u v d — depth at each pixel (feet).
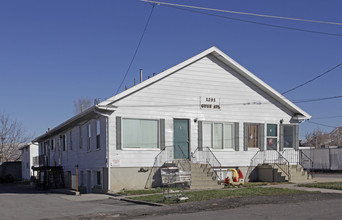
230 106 77.77
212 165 74.59
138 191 63.21
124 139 68.33
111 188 66.39
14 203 60.44
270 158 80.74
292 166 76.64
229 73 78.43
